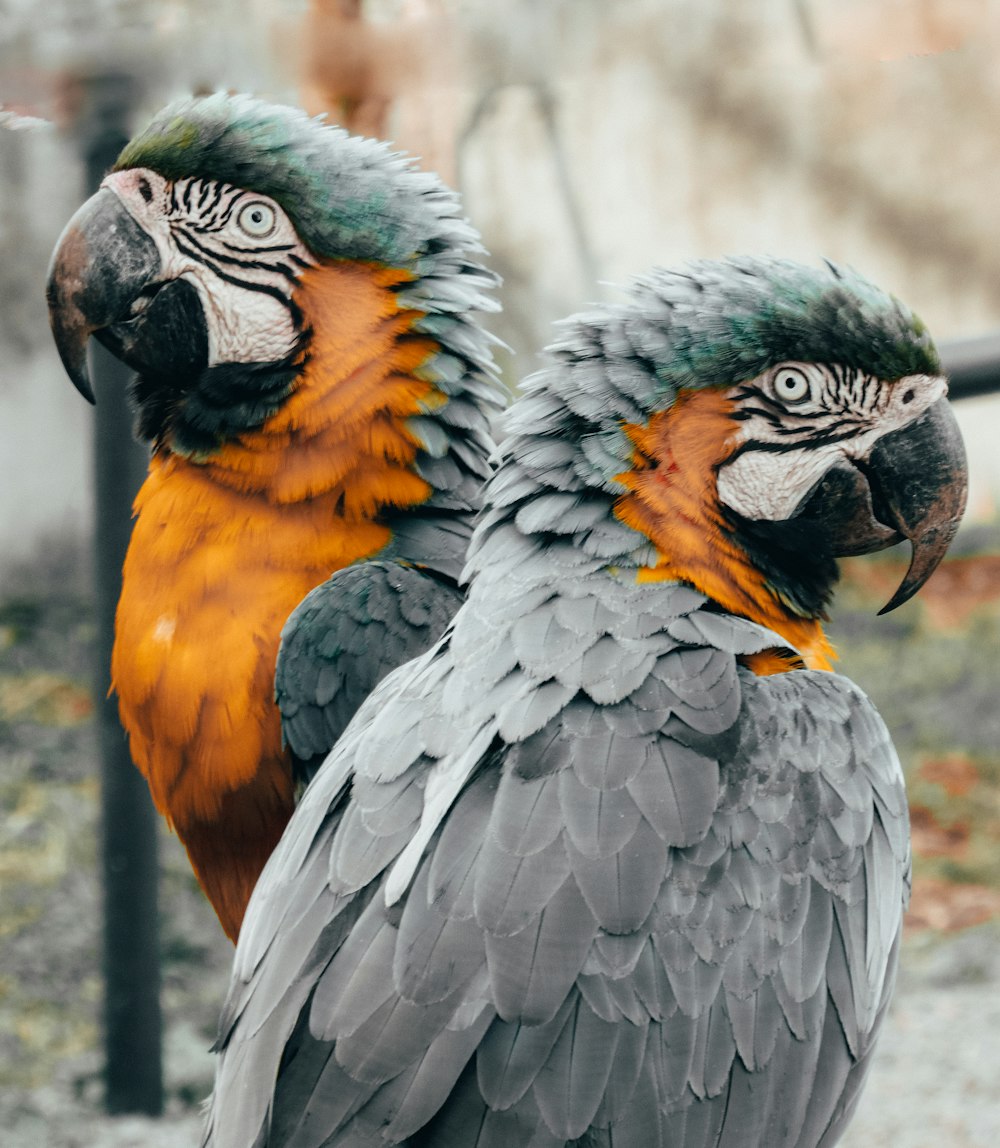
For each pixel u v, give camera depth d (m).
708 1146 2.79
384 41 4.84
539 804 2.82
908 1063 7.28
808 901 2.97
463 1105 2.64
